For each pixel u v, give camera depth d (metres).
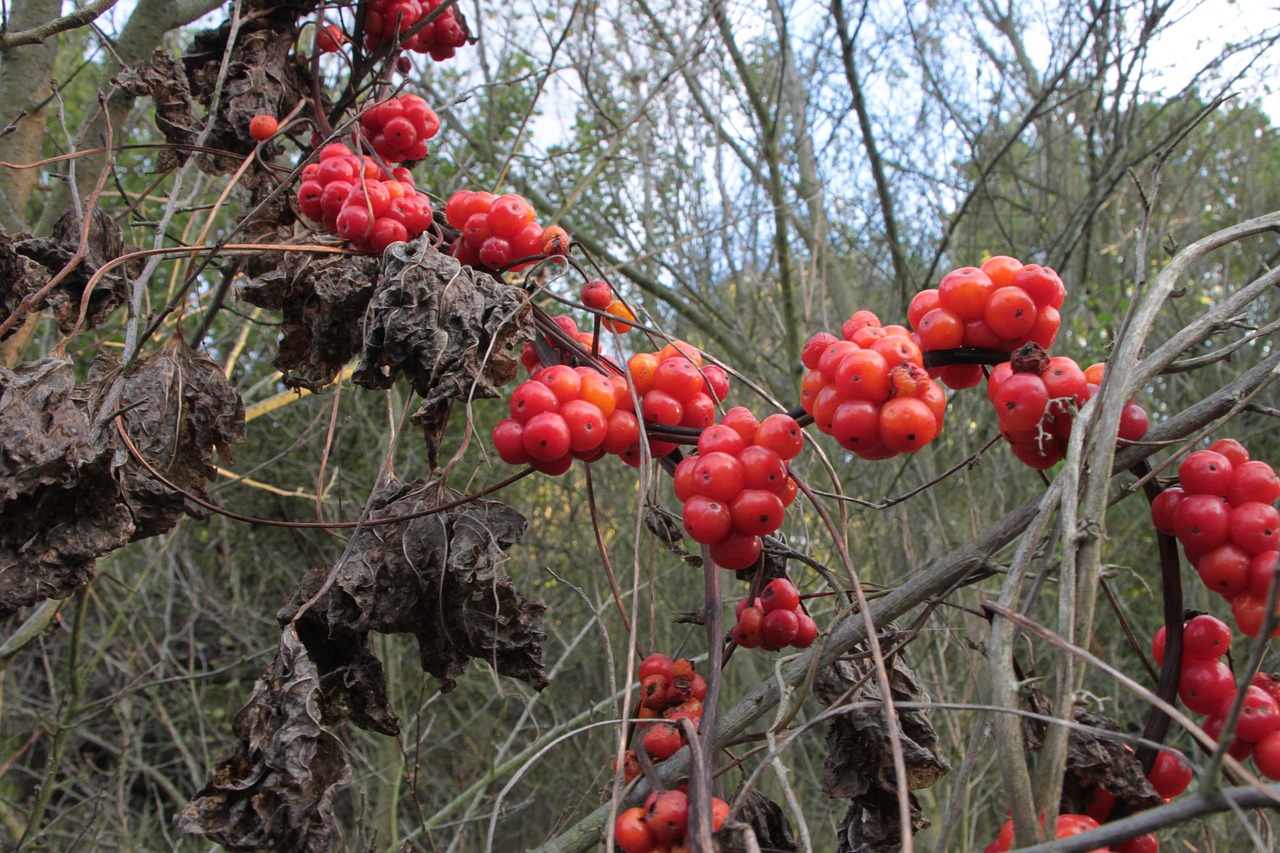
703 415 0.29
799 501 0.34
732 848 0.22
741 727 0.28
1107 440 0.24
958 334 0.26
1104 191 1.01
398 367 0.30
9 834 0.76
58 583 0.29
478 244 0.33
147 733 1.35
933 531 0.93
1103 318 1.09
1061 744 0.22
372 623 0.31
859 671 0.32
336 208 0.33
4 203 0.48
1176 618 0.26
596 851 0.33
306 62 0.43
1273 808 0.20
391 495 0.32
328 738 0.28
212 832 0.27
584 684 1.25
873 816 0.31
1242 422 1.06
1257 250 1.17
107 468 0.30
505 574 0.31
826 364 0.26
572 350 0.30
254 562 1.39
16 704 1.12
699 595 1.17
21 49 0.49
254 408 0.77
